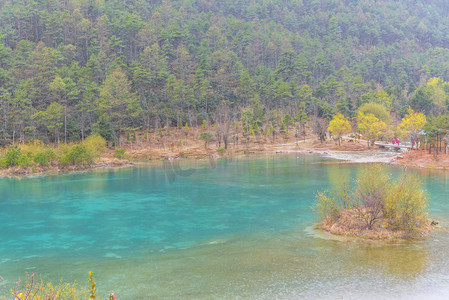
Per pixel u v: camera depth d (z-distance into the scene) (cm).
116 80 11219
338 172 6191
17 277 2089
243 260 2227
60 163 7450
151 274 2056
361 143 10850
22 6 15288
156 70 14475
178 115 12800
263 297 1716
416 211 2677
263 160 8519
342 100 14288
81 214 3706
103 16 15512
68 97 10450
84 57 14950
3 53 11438
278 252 2342
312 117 14862
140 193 4831
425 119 10450
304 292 1753
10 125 9688
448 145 7031
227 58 16550
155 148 10388
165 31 16500
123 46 14738
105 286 1902
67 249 2614
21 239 2888
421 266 2008
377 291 1739
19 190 5131
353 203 2802
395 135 10344
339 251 2291
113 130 10612
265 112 14325
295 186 5012
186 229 3064
